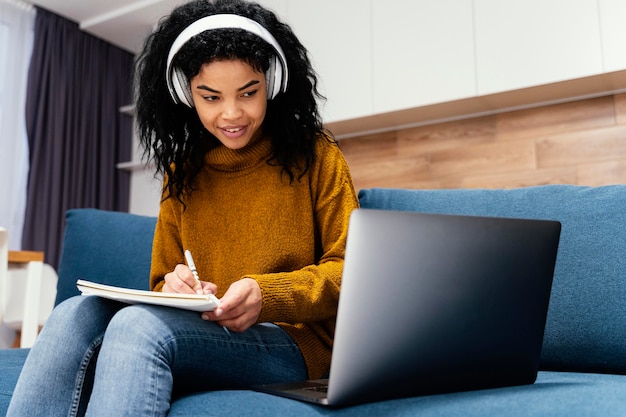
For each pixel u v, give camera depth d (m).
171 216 1.23
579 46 2.35
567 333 1.14
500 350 0.81
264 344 0.99
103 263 1.63
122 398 0.77
